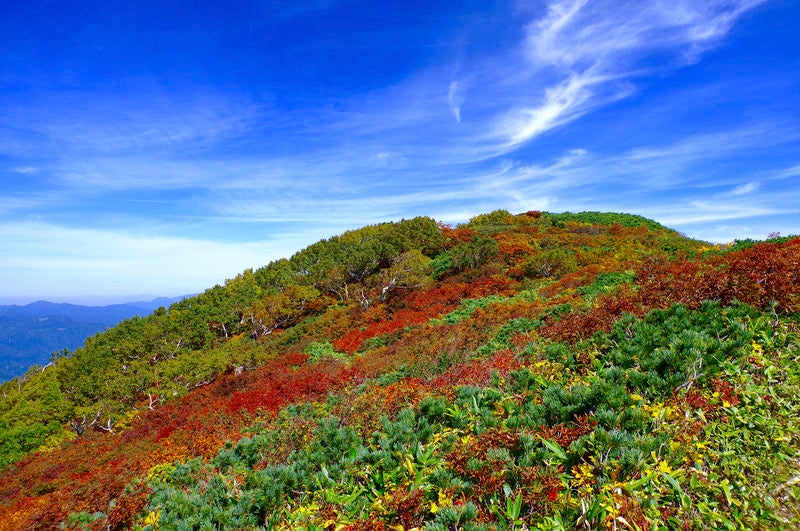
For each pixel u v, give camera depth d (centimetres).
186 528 448
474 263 3569
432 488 392
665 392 484
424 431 520
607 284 1656
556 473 363
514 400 575
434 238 4647
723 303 713
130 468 1304
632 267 1777
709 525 312
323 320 3491
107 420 3006
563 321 1036
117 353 4103
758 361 512
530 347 870
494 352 1118
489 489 368
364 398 937
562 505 328
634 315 775
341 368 1866
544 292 2191
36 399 3578
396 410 745
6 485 1859
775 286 661
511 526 325
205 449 1155
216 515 448
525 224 5528
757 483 346
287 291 4562
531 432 448
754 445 388
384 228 6028
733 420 424
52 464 2031
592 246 3569
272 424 1137
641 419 421
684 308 711
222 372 3231
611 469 356
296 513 425
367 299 3612
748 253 1037
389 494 406
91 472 1555
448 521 331
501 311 1889
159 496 675
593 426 423
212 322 4544
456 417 560
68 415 3134
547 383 619
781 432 396
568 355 724
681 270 1100
